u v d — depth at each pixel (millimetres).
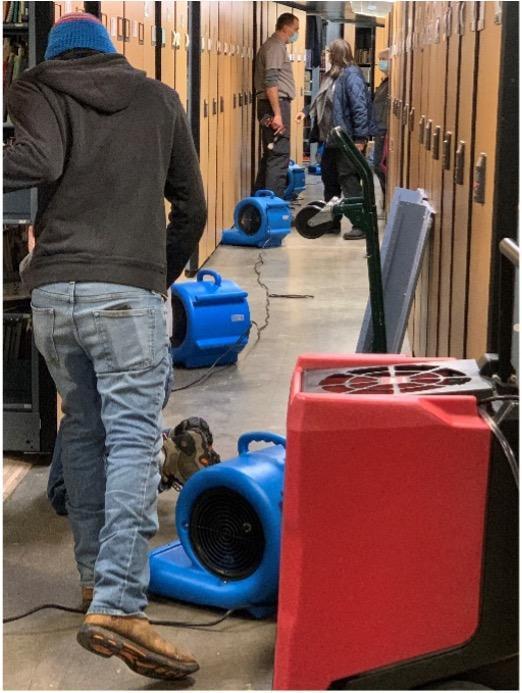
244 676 2660
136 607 2590
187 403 5098
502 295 2121
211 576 3010
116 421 2709
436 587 1972
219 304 5758
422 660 2002
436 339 4410
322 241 10656
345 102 10062
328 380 2189
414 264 4570
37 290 2775
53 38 2863
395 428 1928
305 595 2004
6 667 2703
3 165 2584
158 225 2781
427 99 4992
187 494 3018
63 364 2838
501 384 2094
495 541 1951
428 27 5000
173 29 6473
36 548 3439
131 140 2762
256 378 5582
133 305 2705
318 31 18141
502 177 2789
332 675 2025
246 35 11430
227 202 10359
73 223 2734
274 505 2857
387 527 1963
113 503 2639
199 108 8281
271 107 11211
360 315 7145
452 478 1932
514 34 2725
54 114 2680
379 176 13438
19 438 4199
